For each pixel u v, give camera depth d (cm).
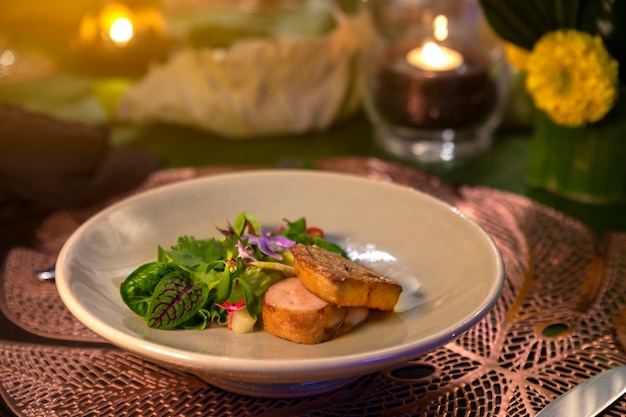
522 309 56
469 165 76
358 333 50
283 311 49
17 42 104
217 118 80
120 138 81
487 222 65
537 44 68
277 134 82
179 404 49
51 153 72
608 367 51
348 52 83
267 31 103
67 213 66
